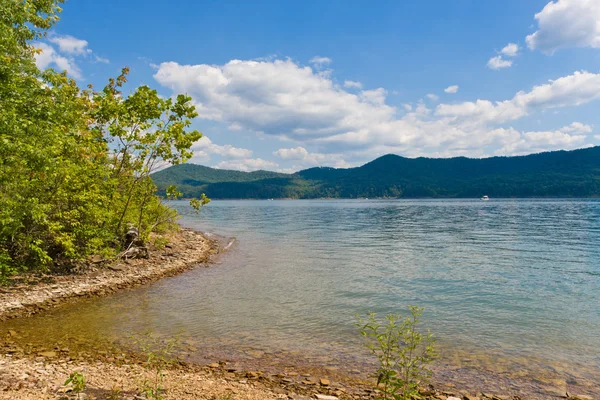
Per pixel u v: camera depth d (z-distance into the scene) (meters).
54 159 15.10
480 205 128.50
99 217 18.25
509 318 12.27
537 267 21.14
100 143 20.33
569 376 8.30
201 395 6.58
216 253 26.33
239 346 9.75
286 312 12.78
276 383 7.59
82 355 8.59
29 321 11.02
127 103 21.31
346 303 13.98
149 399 6.12
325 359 9.05
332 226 50.56
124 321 11.42
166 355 8.91
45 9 19.98
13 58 17.11
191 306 13.30
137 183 22.58
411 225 51.22
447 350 9.69
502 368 8.66
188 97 21.56
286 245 31.00
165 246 25.61
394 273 19.53
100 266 18.14
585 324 11.70
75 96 22.75
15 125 14.32
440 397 7.24
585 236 36.38
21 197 14.20
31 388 6.24
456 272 19.80
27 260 16.17
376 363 8.85
